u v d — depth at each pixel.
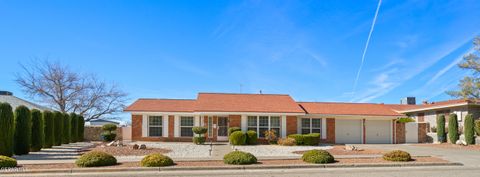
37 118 20.31
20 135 18.30
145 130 29.08
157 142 28.20
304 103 33.09
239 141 25.94
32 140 19.95
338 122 30.80
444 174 12.20
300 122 30.14
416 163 14.36
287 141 26.08
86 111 40.19
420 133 31.98
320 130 30.41
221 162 14.27
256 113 28.06
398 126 31.70
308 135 26.70
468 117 27.34
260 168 13.27
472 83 28.36
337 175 11.87
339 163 14.14
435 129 32.56
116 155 17.78
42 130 20.84
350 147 21.88
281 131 28.56
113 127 28.84
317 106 32.22
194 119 29.38
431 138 31.67
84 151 20.02
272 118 28.77
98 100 40.53
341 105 33.19
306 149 22.50
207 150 21.12
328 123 30.53
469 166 14.36
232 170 12.97
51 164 13.73
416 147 25.12
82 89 39.78
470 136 27.05
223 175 11.84
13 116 17.33
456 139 27.97
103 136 28.73
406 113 39.81
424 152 20.73
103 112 40.94
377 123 31.41
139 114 29.16
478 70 28.31
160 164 13.13
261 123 28.61
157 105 30.28
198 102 29.80
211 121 28.95
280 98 32.28
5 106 16.77
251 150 21.61
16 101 29.05
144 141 28.89
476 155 18.81
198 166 13.16
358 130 31.00
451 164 14.56
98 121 44.78
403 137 31.64
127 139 31.42
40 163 14.02
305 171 12.80
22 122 18.47
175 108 29.77
